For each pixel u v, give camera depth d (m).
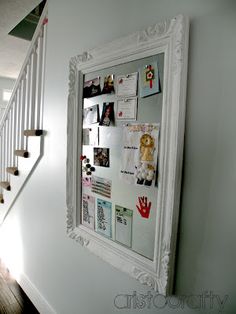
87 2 1.16
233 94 0.65
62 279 1.42
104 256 1.05
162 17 0.82
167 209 0.78
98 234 1.12
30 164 1.71
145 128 0.88
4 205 2.21
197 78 0.72
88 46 1.17
